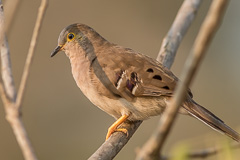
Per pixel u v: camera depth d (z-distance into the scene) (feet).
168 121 10.46
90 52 26.45
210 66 51.26
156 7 53.83
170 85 23.53
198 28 53.16
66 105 48.85
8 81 15.16
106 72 24.81
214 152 12.80
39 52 50.52
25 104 48.19
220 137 12.82
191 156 12.80
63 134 47.96
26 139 11.54
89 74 25.41
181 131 47.29
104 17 53.57
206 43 9.65
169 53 28.07
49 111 48.55
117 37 53.36
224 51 51.90
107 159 20.77
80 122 48.39
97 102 25.64
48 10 52.44
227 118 49.01
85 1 53.67
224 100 49.80
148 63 24.72
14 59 49.70
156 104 24.04
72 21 53.06
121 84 24.29
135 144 46.34
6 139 46.03
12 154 45.88
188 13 30.07
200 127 47.14
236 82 50.29
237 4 53.11
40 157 47.01
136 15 53.78
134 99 24.16
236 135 21.04
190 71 9.91
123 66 24.61
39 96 48.91
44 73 49.90
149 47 52.85
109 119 48.14
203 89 50.37
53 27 52.08
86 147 47.32
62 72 50.01
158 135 10.65
